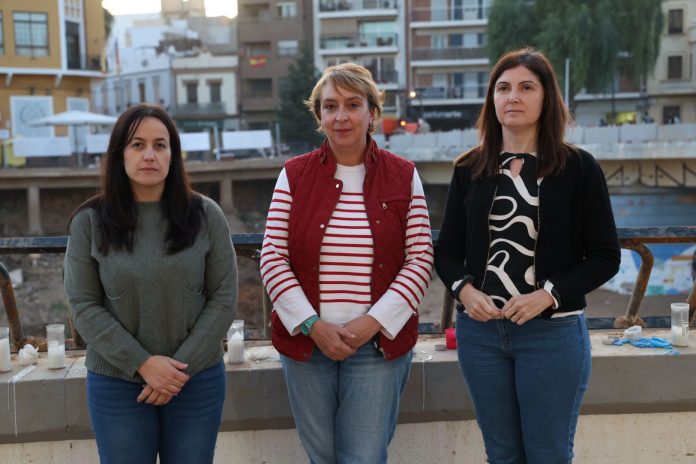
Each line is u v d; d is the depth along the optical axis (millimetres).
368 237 2613
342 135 2627
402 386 2799
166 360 2479
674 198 23984
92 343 2480
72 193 31453
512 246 2625
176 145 2594
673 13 42062
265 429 3262
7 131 33656
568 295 2539
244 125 50531
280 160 33750
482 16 46688
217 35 61188
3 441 3152
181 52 52688
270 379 3227
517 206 2617
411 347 2703
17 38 33188
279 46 49688
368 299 2619
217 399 2615
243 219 33969
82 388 3152
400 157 2783
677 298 19391
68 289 2531
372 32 48219
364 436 2648
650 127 23922
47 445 3188
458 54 46875
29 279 23547
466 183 2791
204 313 2592
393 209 2650
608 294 19953
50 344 3240
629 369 3279
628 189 24469
